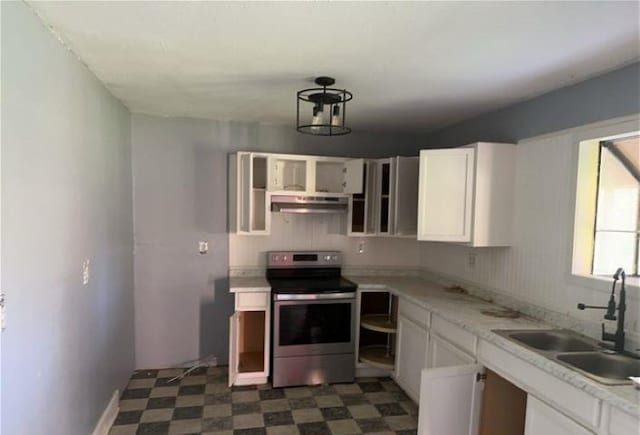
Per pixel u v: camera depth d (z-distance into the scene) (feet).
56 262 5.97
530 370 6.33
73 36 6.02
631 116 6.63
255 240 12.49
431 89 8.52
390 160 11.78
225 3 5.02
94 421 7.94
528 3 4.88
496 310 8.99
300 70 7.51
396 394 10.73
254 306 11.01
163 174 11.79
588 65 6.84
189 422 9.14
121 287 10.20
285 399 10.34
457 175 9.34
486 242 9.17
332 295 11.07
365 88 8.52
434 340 9.24
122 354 10.34
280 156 11.64
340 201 12.19
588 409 5.29
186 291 12.12
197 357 12.26
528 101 8.94
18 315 4.82
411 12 5.17
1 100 4.45
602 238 7.63
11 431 4.65
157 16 5.41
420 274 13.34
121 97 9.60
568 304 7.67
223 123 12.14
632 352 6.43
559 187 7.95
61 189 6.15
